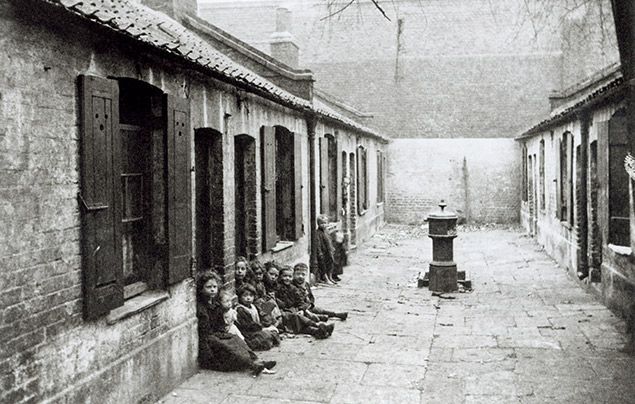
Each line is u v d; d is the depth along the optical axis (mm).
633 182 10164
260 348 9094
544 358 8734
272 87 11578
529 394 7324
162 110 7223
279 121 12180
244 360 8102
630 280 10266
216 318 8375
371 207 25344
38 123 5090
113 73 6180
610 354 8867
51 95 5250
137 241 7289
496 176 29703
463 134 34438
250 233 10812
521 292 13711
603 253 12195
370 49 35250
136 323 6633
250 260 10820
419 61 34781
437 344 9500
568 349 9164
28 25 4957
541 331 10234
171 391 7371
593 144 13047
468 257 19531
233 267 9547
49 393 5215
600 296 12391
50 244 5238
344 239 17719
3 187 4695
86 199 5637
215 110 8836
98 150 5820
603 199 12039
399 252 20578
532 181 24891
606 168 11750
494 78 34094
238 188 10688
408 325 10719
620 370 8148
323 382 7738
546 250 20281
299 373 8078
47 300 5195
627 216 11641
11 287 4777
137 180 7281
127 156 7102
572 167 15266
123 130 7016
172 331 7422
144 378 6758
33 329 5023
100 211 5852
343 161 19766
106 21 5621
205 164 9125
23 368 4902
